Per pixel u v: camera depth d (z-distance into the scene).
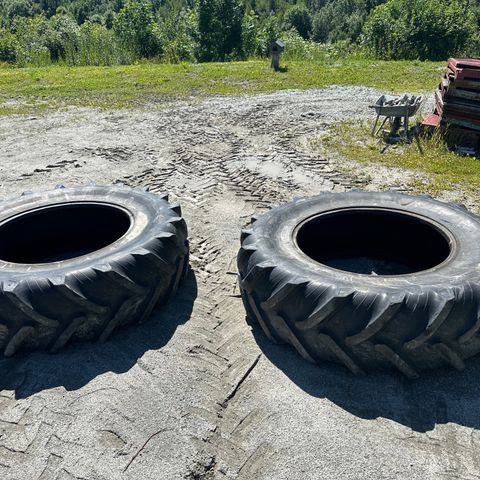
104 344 3.51
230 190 6.52
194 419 2.91
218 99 11.90
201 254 4.90
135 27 21.55
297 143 8.41
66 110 11.12
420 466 2.59
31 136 9.18
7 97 12.52
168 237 3.89
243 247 3.78
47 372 3.26
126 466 2.62
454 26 19.52
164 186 6.71
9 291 3.26
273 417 2.90
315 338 3.19
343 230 4.46
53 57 21.05
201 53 22.06
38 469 2.63
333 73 14.94
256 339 3.58
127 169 7.42
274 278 3.35
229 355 3.44
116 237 4.75
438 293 3.00
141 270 3.62
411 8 19.91
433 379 3.13
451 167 7.15
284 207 4.36
